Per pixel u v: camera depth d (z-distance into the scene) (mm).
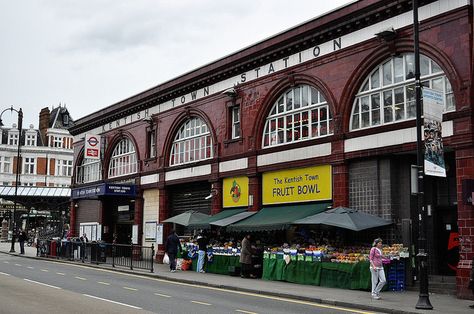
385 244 19422
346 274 17875
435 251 18609
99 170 41719
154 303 13883
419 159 14266
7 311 11789
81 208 44094
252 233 25047
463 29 17266
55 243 35438
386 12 19641
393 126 19172
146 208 34562
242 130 26578
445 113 17391
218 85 28844
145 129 35312
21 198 54938
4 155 80125
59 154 83000
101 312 11828
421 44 18547
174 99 32531
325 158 21703
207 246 25000
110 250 29969
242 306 13828
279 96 24891
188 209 31109
